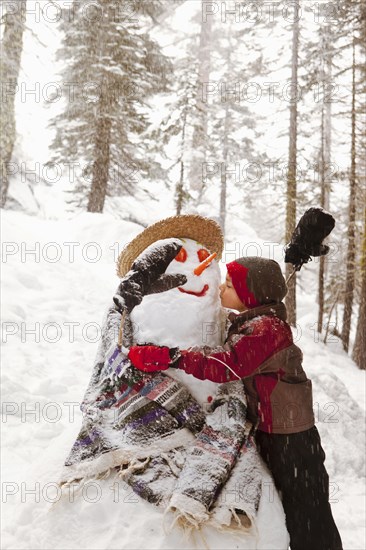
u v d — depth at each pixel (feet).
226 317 8.38
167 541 6.58
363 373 43.01
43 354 24.11
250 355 7.36
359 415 25.00
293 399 7.61
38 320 27.71
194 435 7.34
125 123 59.41
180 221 8.30
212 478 6.79
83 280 35.73
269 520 6.98
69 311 30.30
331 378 26.30
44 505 7.30
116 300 7.29
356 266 56.85
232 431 7.30
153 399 7.34
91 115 58.85
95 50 57.77
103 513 6.93
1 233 38.37
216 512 6.68
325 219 8.81
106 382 7.86
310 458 7.63
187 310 7.63
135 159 62.39
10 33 46.14
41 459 8.35
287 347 7.68
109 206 69.31
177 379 7.61
